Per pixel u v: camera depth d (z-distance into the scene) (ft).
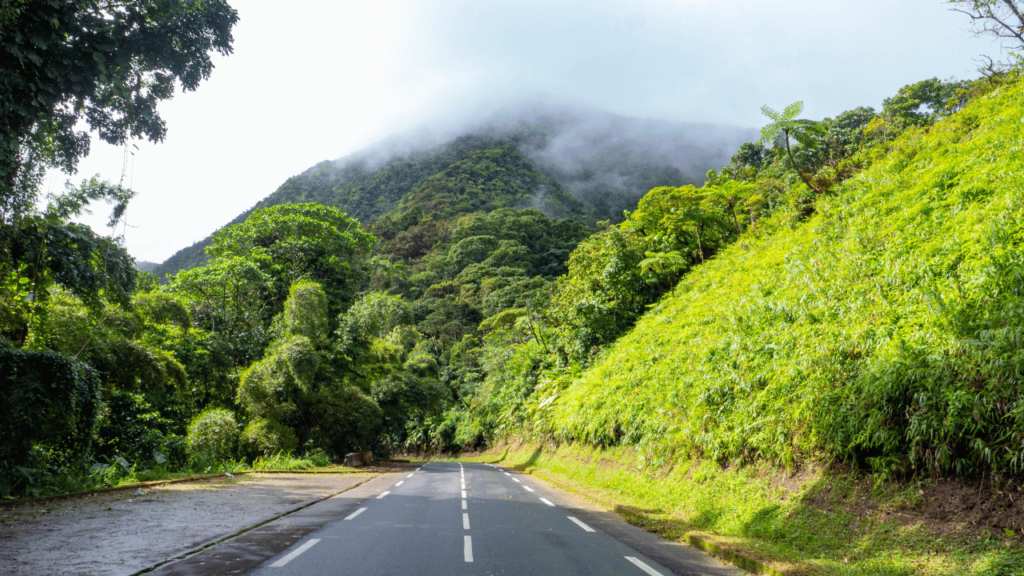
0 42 26.37
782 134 69.77
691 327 56.80
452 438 186.80
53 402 37.96
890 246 35.32
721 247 94.02
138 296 68.64
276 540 23.43
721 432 34.32
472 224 381.60
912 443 21.21
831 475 25.23
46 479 38.04
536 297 103.96
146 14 33.45
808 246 49.52
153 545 21.66
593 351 89.35
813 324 34.01
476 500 40.57
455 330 259.19
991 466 18.71
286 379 82.43
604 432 57.98
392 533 25.82
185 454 64.49
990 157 38.37
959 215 31.65
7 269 39.63
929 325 23.73
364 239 145.59
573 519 32.58
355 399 95.14
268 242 128.47
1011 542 16.51
